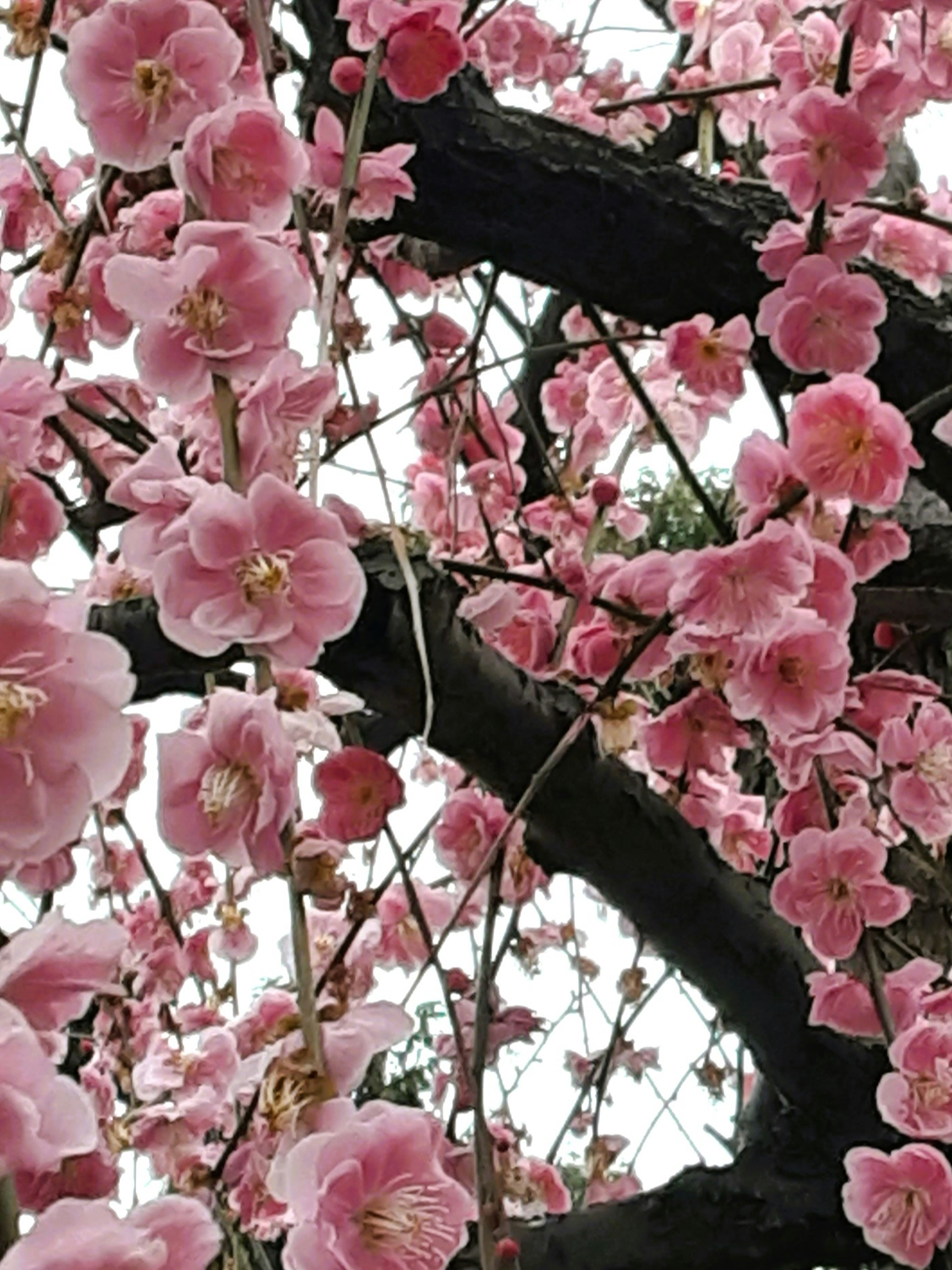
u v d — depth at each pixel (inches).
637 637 21.9
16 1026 13.7
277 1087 16.7
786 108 22.6
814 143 22.3
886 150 23.0
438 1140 16.5
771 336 22.4
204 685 22.3
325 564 17.3
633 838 23.0
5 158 21.9
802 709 21.0
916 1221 20.3
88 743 15.3
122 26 18.6
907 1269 23.2
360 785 19.5
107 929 15.1
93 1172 17.4
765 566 20.7
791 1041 23.8
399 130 23.3
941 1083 20.5
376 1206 16.3
